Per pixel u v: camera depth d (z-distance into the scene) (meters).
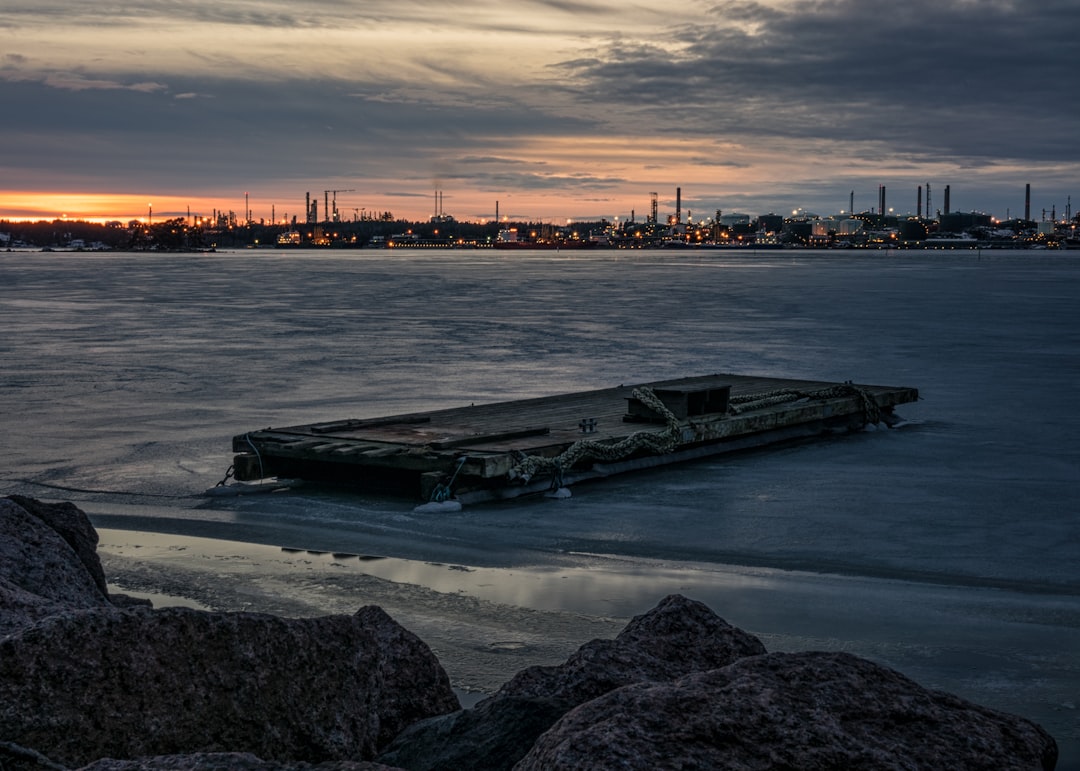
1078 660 8.62
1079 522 13.12
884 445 18.30
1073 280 87.19
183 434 18.56
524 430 15.62
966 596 10.30
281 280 88.75
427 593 10.22
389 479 15.00
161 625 4.65
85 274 105.94
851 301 57.75
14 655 4.39
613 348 33.31
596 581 10.70
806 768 3.79
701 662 5.79
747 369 28.67
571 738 3.81
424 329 39.91
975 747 4.05
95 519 13.01
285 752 4.80
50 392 23.62
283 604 9.85
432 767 4.95
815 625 9.44
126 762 3.97
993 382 26.20
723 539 12.34
